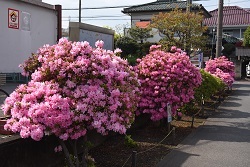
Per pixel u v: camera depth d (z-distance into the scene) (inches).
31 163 194.7
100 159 258.8
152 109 348.5
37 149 200.1
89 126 181.6
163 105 342.0
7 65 265.4
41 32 303.6
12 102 177.3
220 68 834.8
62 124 166.4
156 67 342.3
